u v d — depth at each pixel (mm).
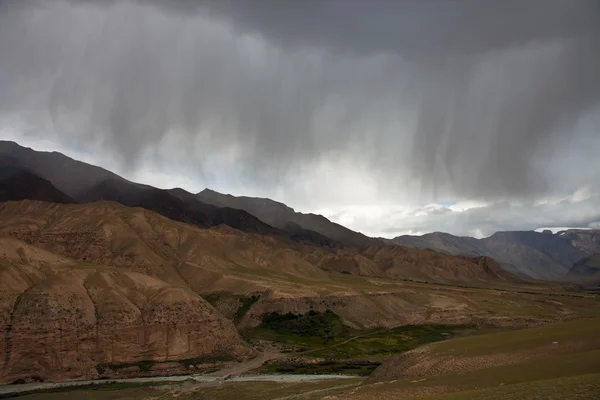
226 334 156625
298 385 108062
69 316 127500
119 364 128875
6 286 126750
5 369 113375
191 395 102125
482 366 72438
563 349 71000
